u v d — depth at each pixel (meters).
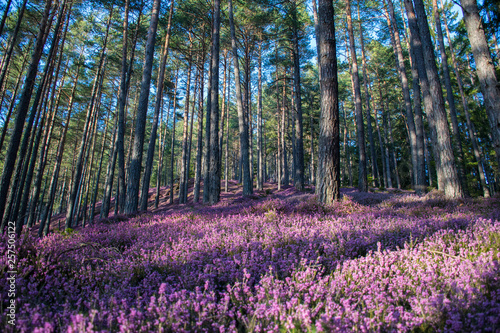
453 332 1.59
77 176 15.75
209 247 3.46
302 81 32.81
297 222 5.09
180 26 20.11
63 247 3.46
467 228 3.78
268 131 45.34
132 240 4.43
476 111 21.44
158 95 17.23
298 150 21.06
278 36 23.81
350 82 37.66
